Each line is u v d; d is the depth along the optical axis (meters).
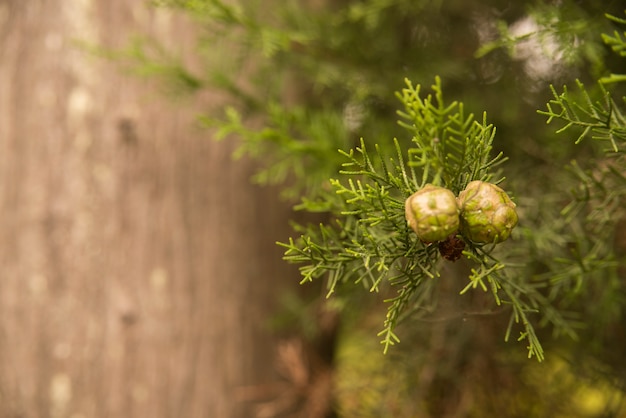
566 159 0.93
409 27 1.20
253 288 1.15
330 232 0.80
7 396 1.04
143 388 1.06
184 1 0.92
